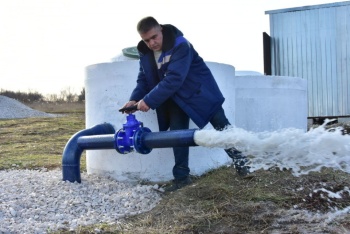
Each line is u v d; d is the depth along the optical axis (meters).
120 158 4.59
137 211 3.60
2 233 3.02
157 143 3.49
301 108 8.05
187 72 3.77
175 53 3.77
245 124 7.21
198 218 3.23
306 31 14.17
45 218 3.43
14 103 29.64
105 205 3.75
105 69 4.69
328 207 3.41
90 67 4.85
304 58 14.21
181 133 3.35
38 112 29.27
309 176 3.97
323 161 2.82
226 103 4.83
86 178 4.66
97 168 4.81
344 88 13.80
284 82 7.58
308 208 3.38
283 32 14.42
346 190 3.72
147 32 3.74
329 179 3.92
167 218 3.32
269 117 7.37
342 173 4.11
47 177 4.80
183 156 4.08
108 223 3.29
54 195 4.02
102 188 4.26
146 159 4.50
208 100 3.93
